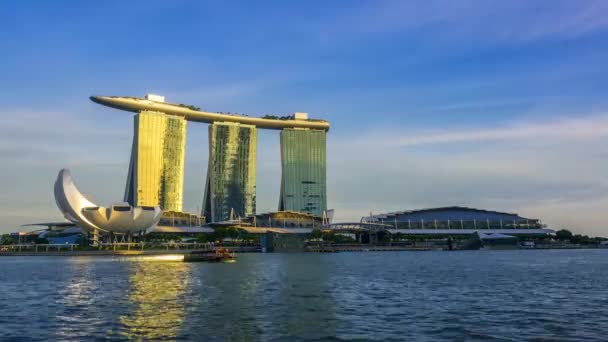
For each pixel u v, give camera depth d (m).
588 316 47.38
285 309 51.75
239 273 101.25
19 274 100.19
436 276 92.69
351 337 38.62
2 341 37.66
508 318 46.31
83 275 96.88
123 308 52.78
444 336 38.81
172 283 79.50
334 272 103.69
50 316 48.12
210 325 43.25
